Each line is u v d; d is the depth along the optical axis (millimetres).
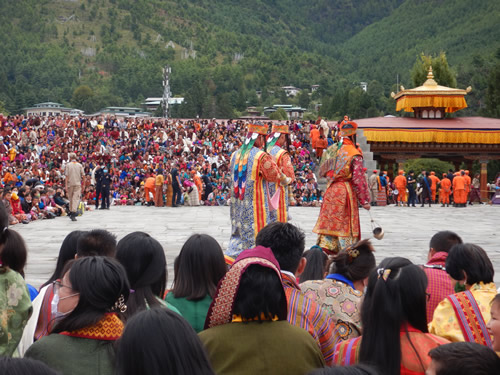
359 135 35000
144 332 2148
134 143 42375
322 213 8078
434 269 4992
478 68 85188
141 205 28109
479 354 2297
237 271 3156
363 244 4613
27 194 18344
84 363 2891
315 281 4543
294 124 44469
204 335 3160
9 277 3570
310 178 32031
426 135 35562
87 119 47094
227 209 24047
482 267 4098
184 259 4215
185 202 27297
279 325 3186
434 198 29953
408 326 3150
